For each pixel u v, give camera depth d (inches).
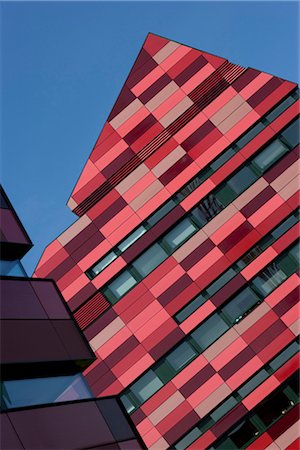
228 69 1520.7
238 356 1316.4
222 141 1477.6
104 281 1444.4
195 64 1542.8
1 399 611.2
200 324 1360.7
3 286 711.1
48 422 628.7
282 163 1440.7
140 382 1352.1
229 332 1337.4
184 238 1440.7
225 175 1453.0
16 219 801.6
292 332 1315.2
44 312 730.2
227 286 1369.3
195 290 1381.6
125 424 728.3
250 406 1277.1
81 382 724.0
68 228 1508.4
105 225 1487.5
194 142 1491.1
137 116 1540.4
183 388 1315.2
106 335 1395.2
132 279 1441.9
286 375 1285.7
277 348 1310.3
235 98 1502.2
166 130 1513.3
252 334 1327.5
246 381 1299.2
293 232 1386.6
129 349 1371.8
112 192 1505.9
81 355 714.8
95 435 666.2
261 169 1450.5
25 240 778.8
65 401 676.7
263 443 1249.4
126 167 1513.3
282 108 1487.5
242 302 1362.0
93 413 692.1
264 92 1493.6
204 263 1396.4
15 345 657.6
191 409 1296.8
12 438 579.5
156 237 1444.4
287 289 1346.0
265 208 1411.2
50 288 774.5
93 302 1435.8
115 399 753.0
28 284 746.8
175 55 1562.5
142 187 1491.1
